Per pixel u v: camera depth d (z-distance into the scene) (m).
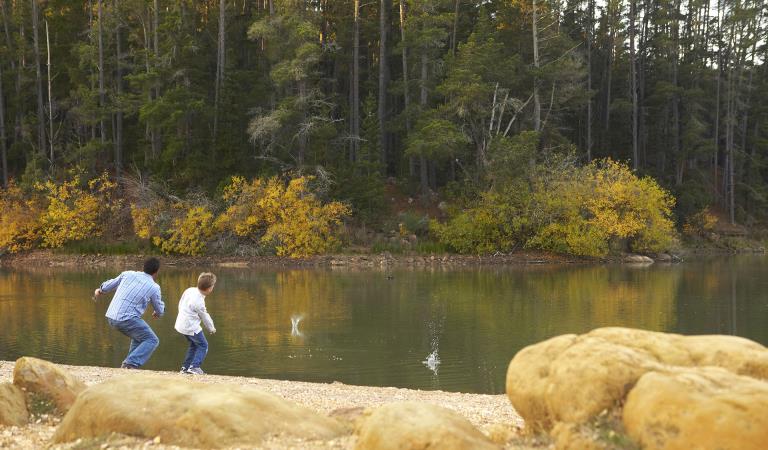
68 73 53.97
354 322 20.06
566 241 44.16
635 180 46.50
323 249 43.25
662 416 4.46
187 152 48.25
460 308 23.02
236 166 47.81
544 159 52.53
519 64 54.81
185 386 6.36
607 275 35.22
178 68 49.47
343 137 52.06
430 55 54.12
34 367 7.41
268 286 29.66
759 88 70.38
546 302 24.52
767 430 4.17
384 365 14.44
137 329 11.48
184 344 16.42
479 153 50.59
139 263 40.78
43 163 50.22
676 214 57.78
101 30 50.38
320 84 59.16
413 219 47.97
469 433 5.41
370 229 47.94
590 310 22.56
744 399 4.30
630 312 22.17
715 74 68.31
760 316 21.34
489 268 39.75
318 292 27.50
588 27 66.69
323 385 11.27
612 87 71.75
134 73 52.19
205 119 49.38
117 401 6.07
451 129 48.22
